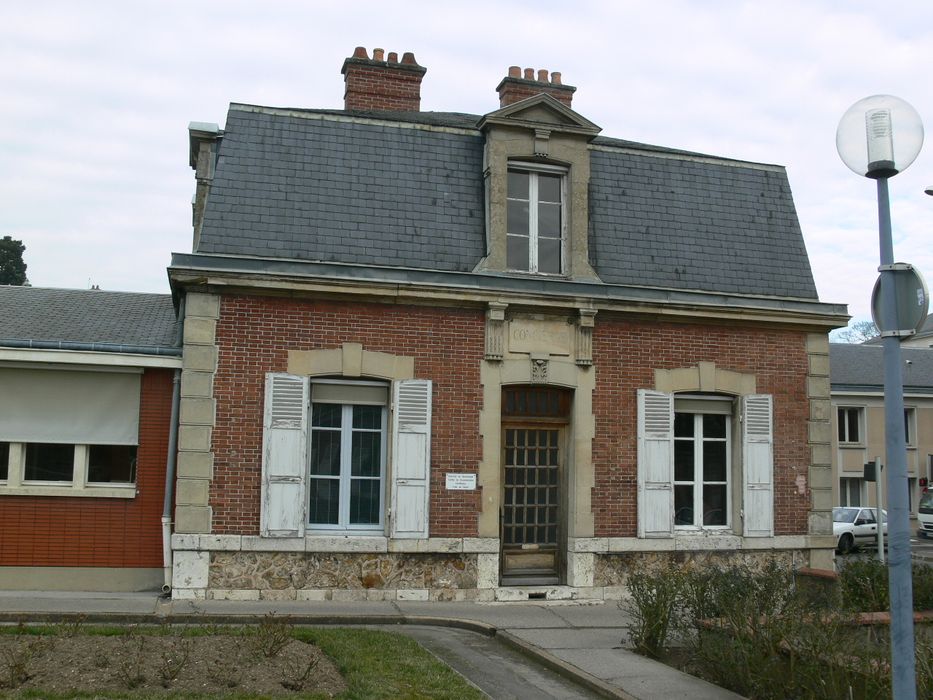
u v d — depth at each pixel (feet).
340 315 40.50
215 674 24.17
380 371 40.68
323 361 40.09
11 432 39.91
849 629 27.25
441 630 35.81
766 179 50.26
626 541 42.98
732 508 45.70
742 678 26.02
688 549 43.93
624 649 32.09
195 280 38.50
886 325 19.17
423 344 41.37
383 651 29.14
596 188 46.32
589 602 41.98
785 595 29.71
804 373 47.01
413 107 52.65
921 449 117.60
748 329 46.21
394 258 41.83
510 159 44.34
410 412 40.88
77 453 40.37
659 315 44.29
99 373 40.78
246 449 38.93
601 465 43.19
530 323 42.78
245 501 38.75
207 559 38.24
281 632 27.68
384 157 43.80
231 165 41.47
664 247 46.34
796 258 48.83
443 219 43.39
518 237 44.32
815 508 46.24
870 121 19.77
